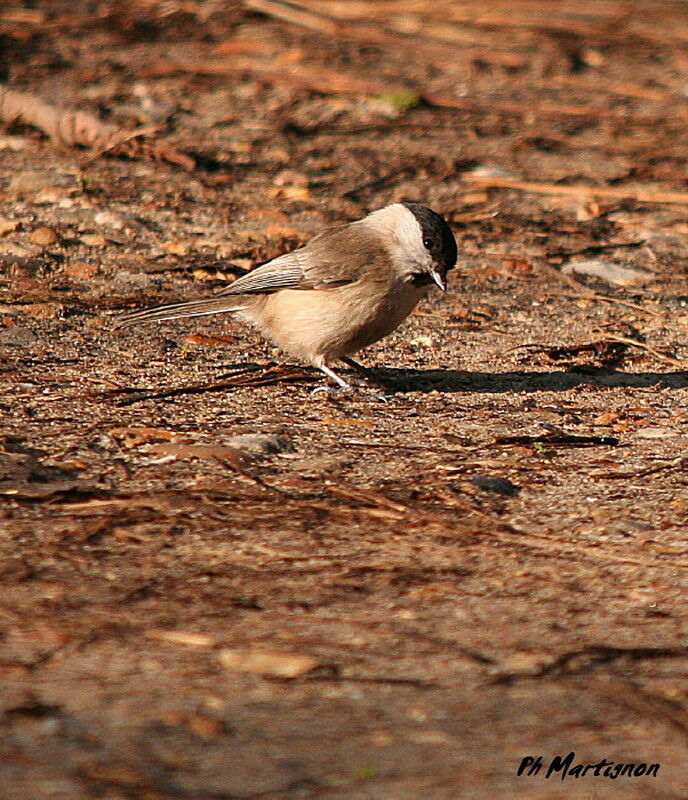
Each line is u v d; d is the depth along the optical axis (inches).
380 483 356.2
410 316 559.2
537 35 1160.8
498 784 198.1
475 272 628.4
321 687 233.1
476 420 426.3
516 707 227.9
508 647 255.4
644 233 703.7
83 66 976.3
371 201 730.2
